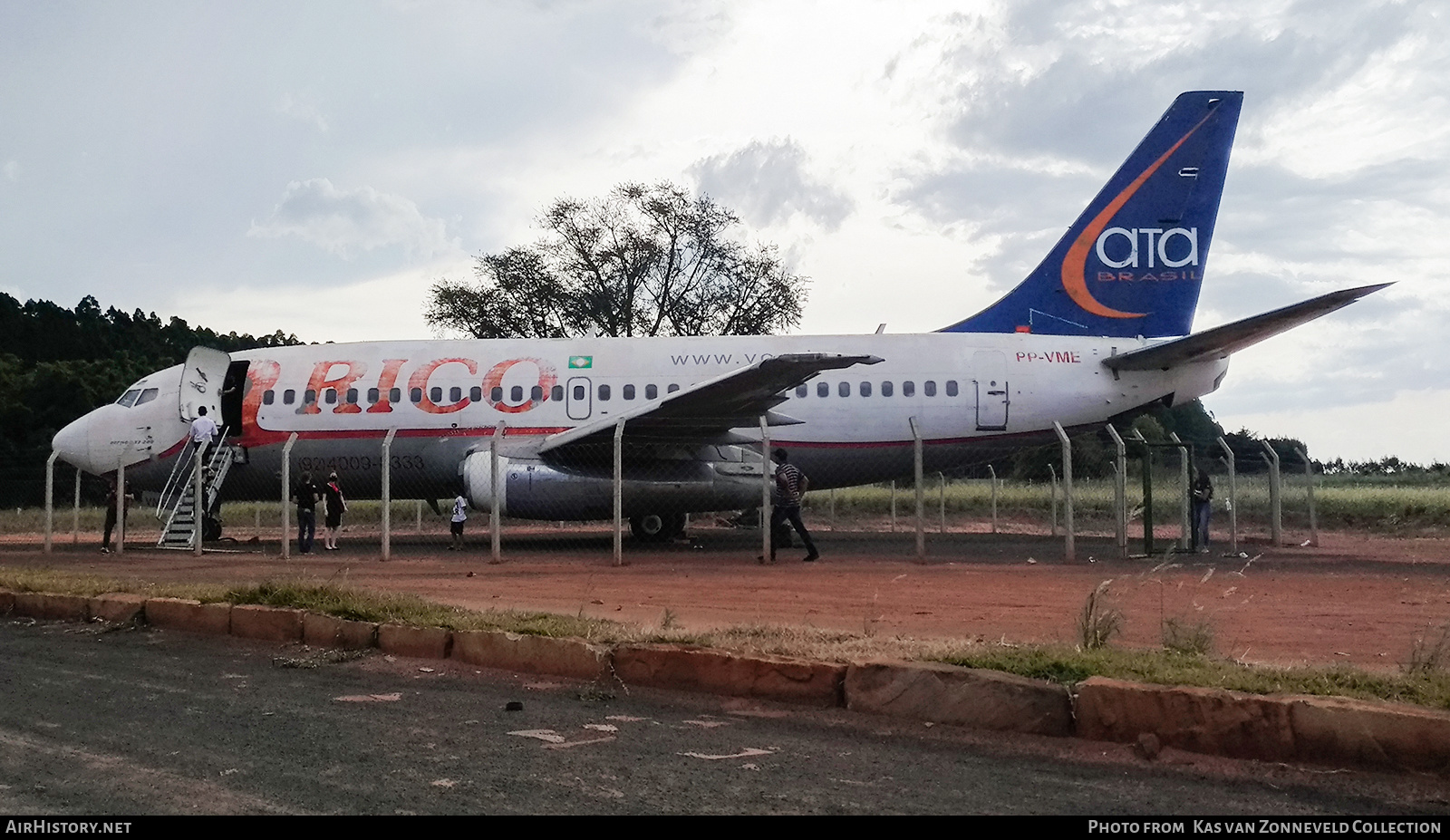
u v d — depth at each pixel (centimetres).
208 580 1466
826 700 702
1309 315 1862
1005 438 2234
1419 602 1215
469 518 3347
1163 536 2486
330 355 2350
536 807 499
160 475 2350
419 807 500
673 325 5003
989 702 640
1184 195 2300
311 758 593
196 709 722
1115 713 603
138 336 8544
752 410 1994
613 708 710
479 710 709
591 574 1577
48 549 2097
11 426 5056
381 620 957
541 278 4950
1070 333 2316
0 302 8206
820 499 3584
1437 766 526
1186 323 2309
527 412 2255
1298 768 549
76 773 568
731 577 1510
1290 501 2725
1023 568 1630
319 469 2303
